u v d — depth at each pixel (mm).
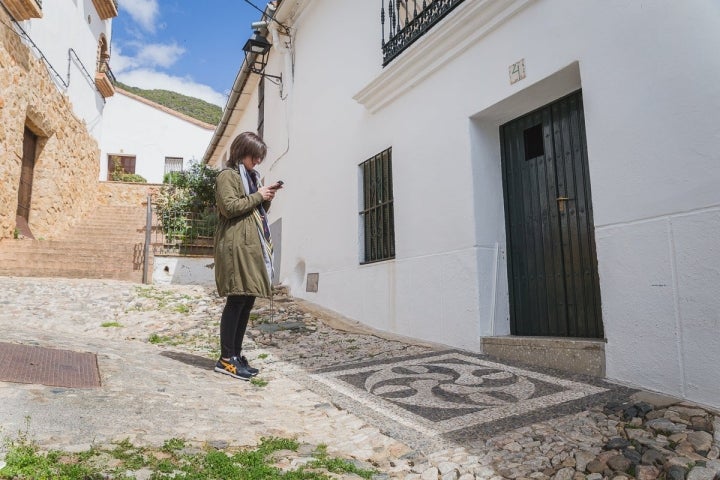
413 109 5355
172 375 3377
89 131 13148
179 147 24750
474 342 4305
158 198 13758
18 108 8609
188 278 10797
